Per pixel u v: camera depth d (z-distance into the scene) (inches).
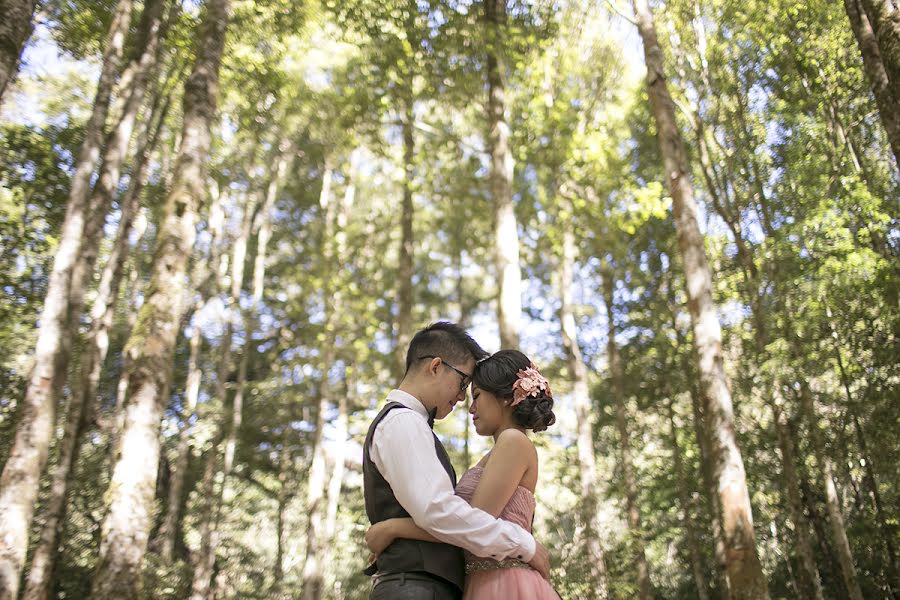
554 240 643.5
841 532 620.7
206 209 944.9
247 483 1168.2
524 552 110.8
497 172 521.3
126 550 245.1
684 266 394.9
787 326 609.3
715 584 952.9
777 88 687.1
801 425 720.3
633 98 734.5
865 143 674.2
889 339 615.5
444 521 105.8
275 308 1108.5
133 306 748.0
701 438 800.9
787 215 671.1
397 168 668.1
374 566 117.6
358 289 805.9
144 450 258.7
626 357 914.1
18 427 327.9
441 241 1087.0
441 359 122.3
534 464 125.3
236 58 553.0
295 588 1018.7
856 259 555.5
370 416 970.1
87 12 536.4
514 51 518.6
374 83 572.1
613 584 534.0
